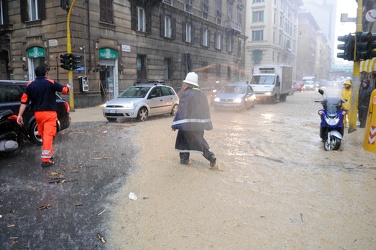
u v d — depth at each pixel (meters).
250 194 4.64
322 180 5.36
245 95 16.86
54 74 19.48
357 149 7.79
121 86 22.62
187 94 5.56
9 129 6.48
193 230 3.54
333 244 3.28
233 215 3.92
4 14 21.44
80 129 10.52
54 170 5.75
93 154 6.98
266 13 57.81
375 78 19.67
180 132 5.91
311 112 16.84
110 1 21.20
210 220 3.79
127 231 3.53
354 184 5.17
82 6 19.12
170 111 14.31
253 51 59.38
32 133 7.67
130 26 23.12
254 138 9.15
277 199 4.46
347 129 10.91
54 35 19.17
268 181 5.25
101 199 4.42
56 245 3.24
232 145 8.12
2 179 5.23
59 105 8.24
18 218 3.83
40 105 5.87
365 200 4.48
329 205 4.28
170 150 7.36
